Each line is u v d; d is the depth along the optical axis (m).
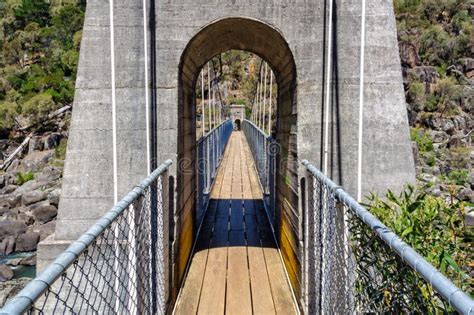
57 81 39.81
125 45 3.53
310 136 3.58
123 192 3.52
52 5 60.16
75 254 1.29
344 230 2.11
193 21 3.54
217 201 7.41
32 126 34.38
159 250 2.85
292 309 3.53
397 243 1.27
